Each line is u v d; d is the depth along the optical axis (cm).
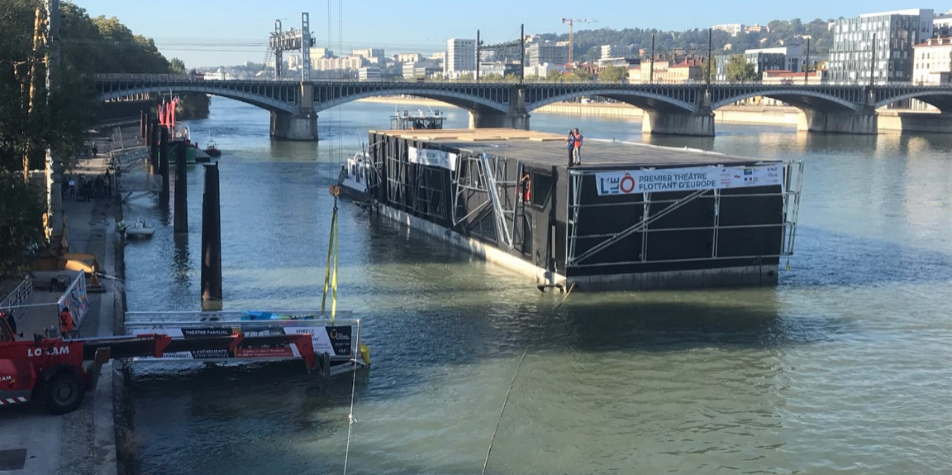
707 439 3447
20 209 4275
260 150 16512
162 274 5988
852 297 5519
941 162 14388
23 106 5034
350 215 8619
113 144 13400
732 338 4672
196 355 3822
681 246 5606
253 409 3647
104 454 2908
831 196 10000
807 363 4303
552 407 3694
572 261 5425
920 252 6881
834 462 3281
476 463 3180
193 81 18338
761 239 5766
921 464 3269
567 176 5322
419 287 5675
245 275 6016
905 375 4153
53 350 3259
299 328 3975
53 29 5378
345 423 3534
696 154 6384
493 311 5119
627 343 4559
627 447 3338
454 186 6975
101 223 7475
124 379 3750
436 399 3781
